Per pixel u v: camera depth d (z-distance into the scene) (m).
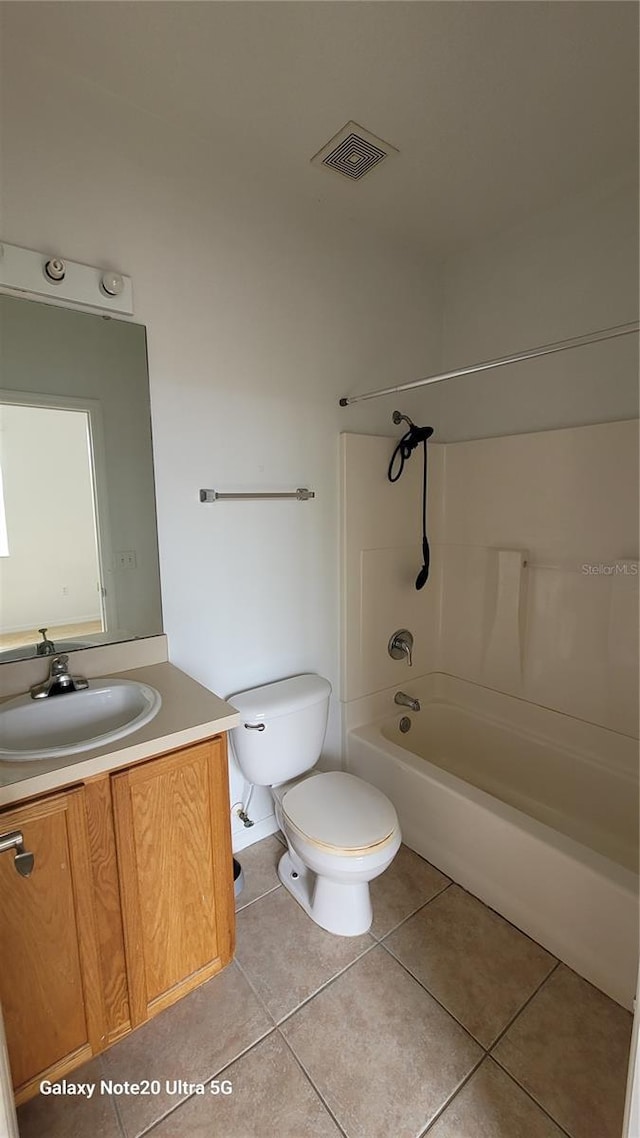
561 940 1.47
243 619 1.87
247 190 1.70
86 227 1.40
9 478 1.38
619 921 1.33
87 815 1.12
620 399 1.81
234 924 1.44
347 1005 1.35
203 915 1.36
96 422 1.48
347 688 2.21
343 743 2.25
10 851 1.03
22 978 1.07
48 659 1.46
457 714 2.44
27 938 1.07
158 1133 1.09
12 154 1.28
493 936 1.56
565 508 1.98
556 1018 1.31
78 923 1.13
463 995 1.38
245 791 1.94
